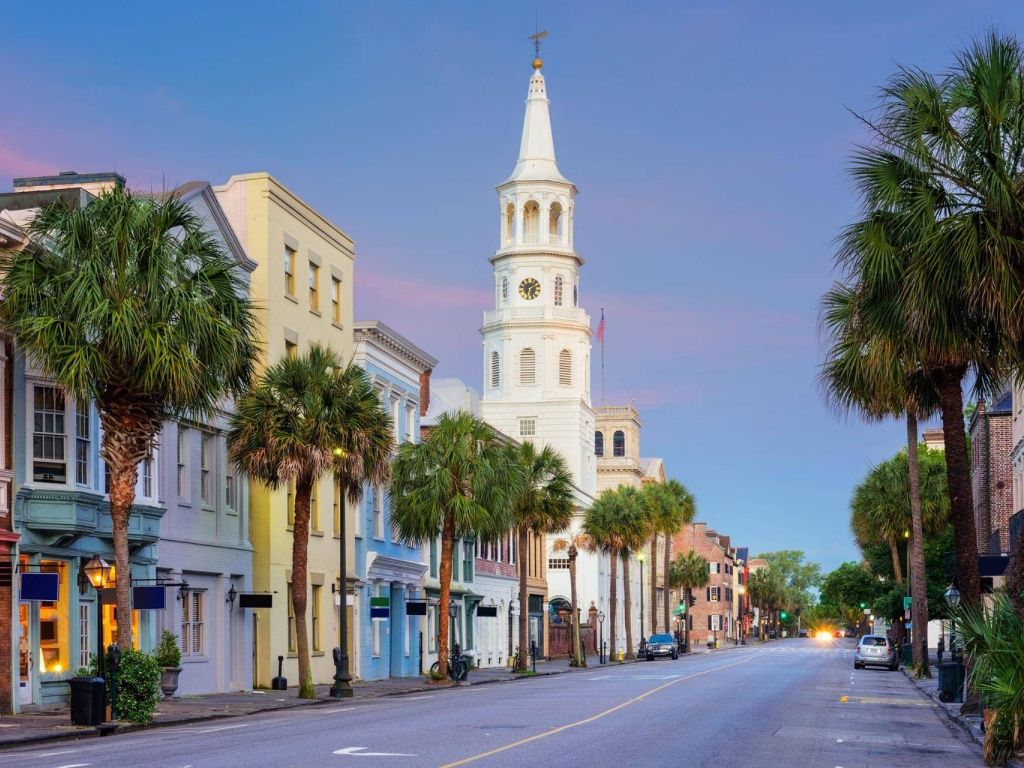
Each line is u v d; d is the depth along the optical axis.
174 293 27.20
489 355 113.00
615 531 89.56
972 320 21.80
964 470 28.27
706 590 183.50
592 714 27.08
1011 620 19.59
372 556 52.66
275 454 36.12
